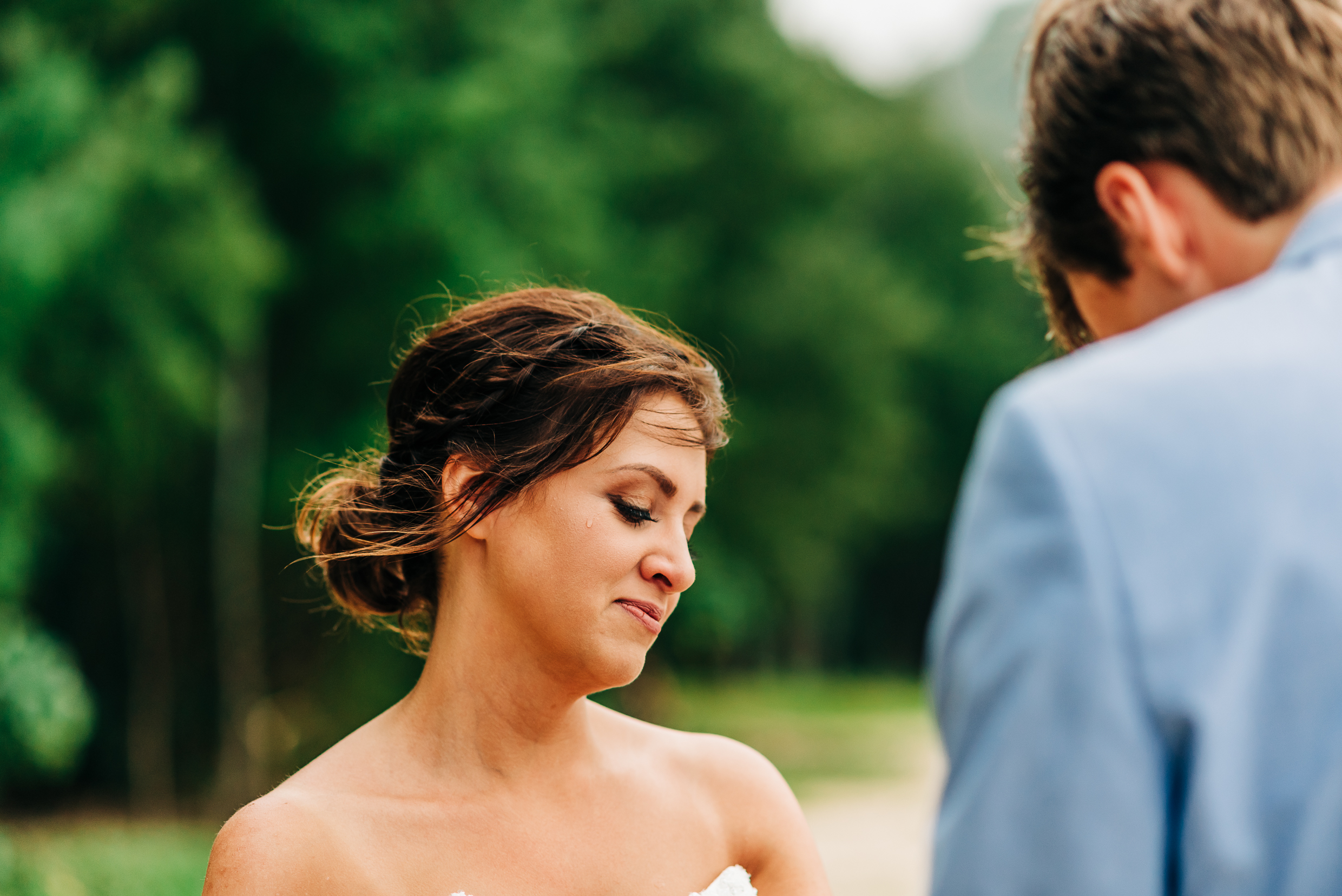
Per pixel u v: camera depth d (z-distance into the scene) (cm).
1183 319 93
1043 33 114
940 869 83
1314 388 84
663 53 1661
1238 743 77
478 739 133
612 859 134
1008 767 80
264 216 1134
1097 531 81
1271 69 98
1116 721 77
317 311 1183
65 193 838
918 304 1762
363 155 1110
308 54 1108
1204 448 82
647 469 129
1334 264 92
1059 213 110
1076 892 76
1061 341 135
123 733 1279
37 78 858
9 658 744
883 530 2928
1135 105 102
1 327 838
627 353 135
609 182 1451
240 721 1205
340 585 152
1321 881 74
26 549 864
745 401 1633
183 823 1154
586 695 135
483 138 1177
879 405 1689
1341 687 77
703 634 1588
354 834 124
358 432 1089
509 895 127
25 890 514
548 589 129
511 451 130
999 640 82
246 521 1183
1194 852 76
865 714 2325
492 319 143
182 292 970
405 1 1162
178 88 970
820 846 1027
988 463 88
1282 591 79
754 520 1681
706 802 145
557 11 1355
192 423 1058
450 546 137
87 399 973
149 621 1248
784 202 1677
